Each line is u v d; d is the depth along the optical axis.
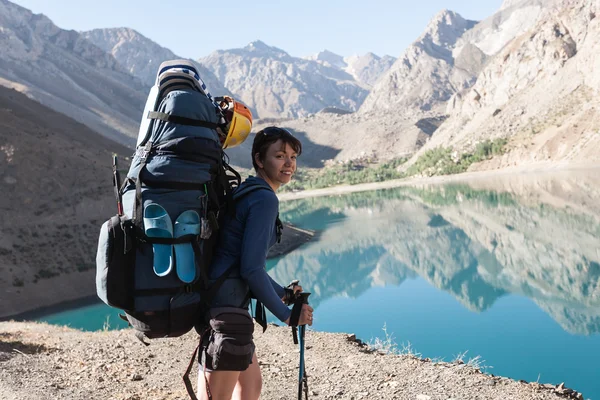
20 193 70.06
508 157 179.62
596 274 48.41
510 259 59.28
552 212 87.44
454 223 90.38
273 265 70.56
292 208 153.88
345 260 70.12
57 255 58.47
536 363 23.86
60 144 89.81
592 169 135.50
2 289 48.91
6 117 95.25
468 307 39.28
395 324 34.31
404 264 63.69
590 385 20.12
